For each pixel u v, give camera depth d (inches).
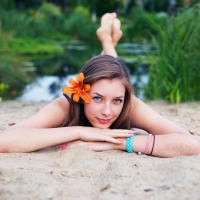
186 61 177.6
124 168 77.2
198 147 89.6
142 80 254.1
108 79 86.3
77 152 86.7
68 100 97.2
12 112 151.3
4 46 319.3
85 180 72.1
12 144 89.7
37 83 259.0
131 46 548.7
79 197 63.9
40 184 68.9
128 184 68.8
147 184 69.1
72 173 75.2
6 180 71.1
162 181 71.2
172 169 76.5
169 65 180.1
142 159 85.8
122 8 1098.1
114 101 88.4
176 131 94.6
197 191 65.2
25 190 66.4
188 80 177.2
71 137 90.3
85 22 789.9
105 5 1079.6
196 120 132.3
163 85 187.3
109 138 90.1
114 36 148.2
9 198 63.9
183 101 177.5
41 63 365.1
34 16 593.0
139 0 1080.2
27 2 868.6
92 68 87.3
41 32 593.9
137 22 682.8
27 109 159.8
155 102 177.8
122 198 63.2
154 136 92.0
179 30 187.8
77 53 479.5
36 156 88.0
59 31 776.9
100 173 75.9
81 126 94.3
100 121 90.2
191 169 74.2
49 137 89.6
